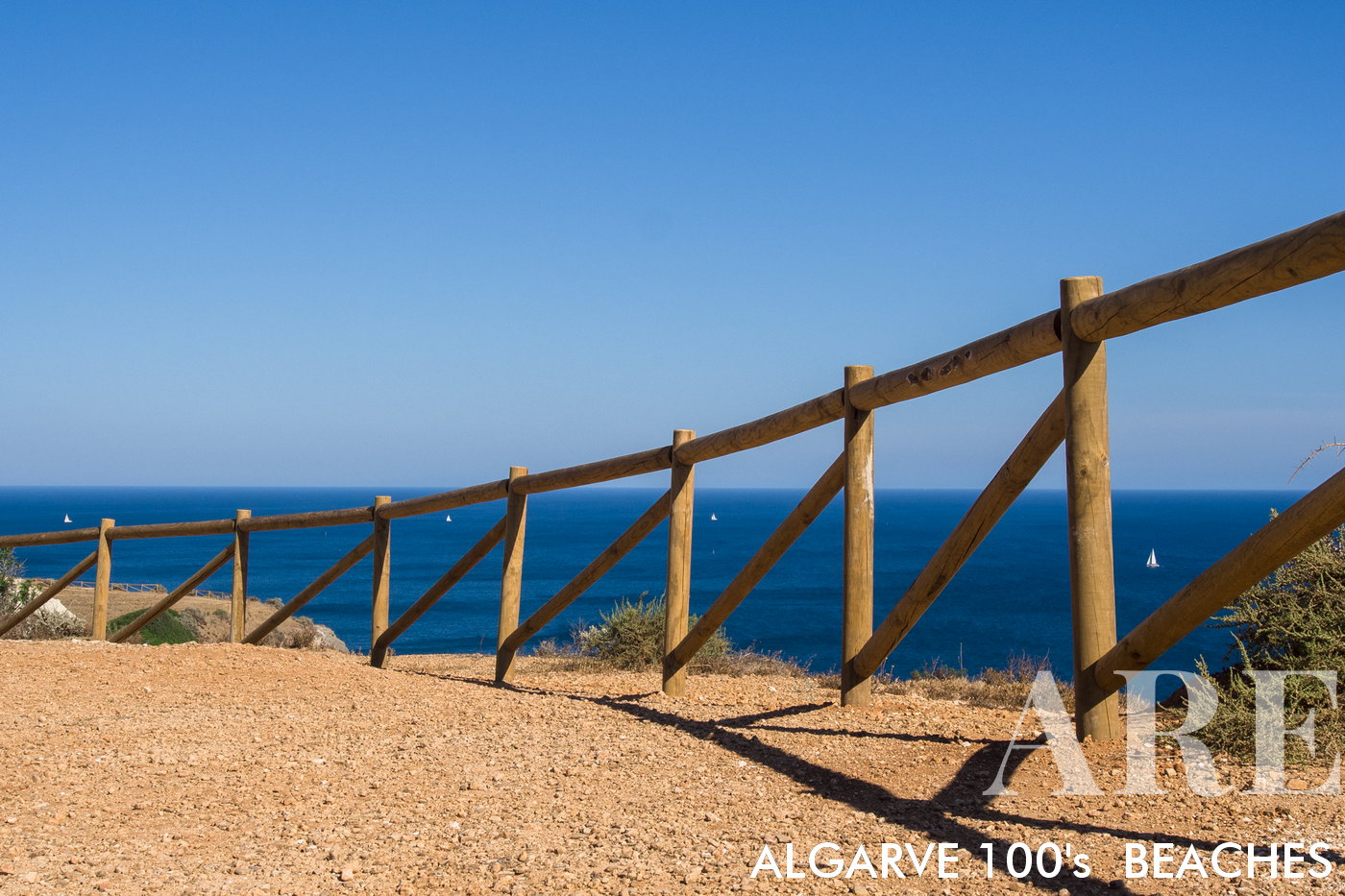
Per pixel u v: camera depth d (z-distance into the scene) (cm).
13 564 1756
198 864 389
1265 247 381
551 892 352
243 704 720
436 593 1024
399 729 639
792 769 522
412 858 394
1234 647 608
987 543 12081
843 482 694
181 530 1292
